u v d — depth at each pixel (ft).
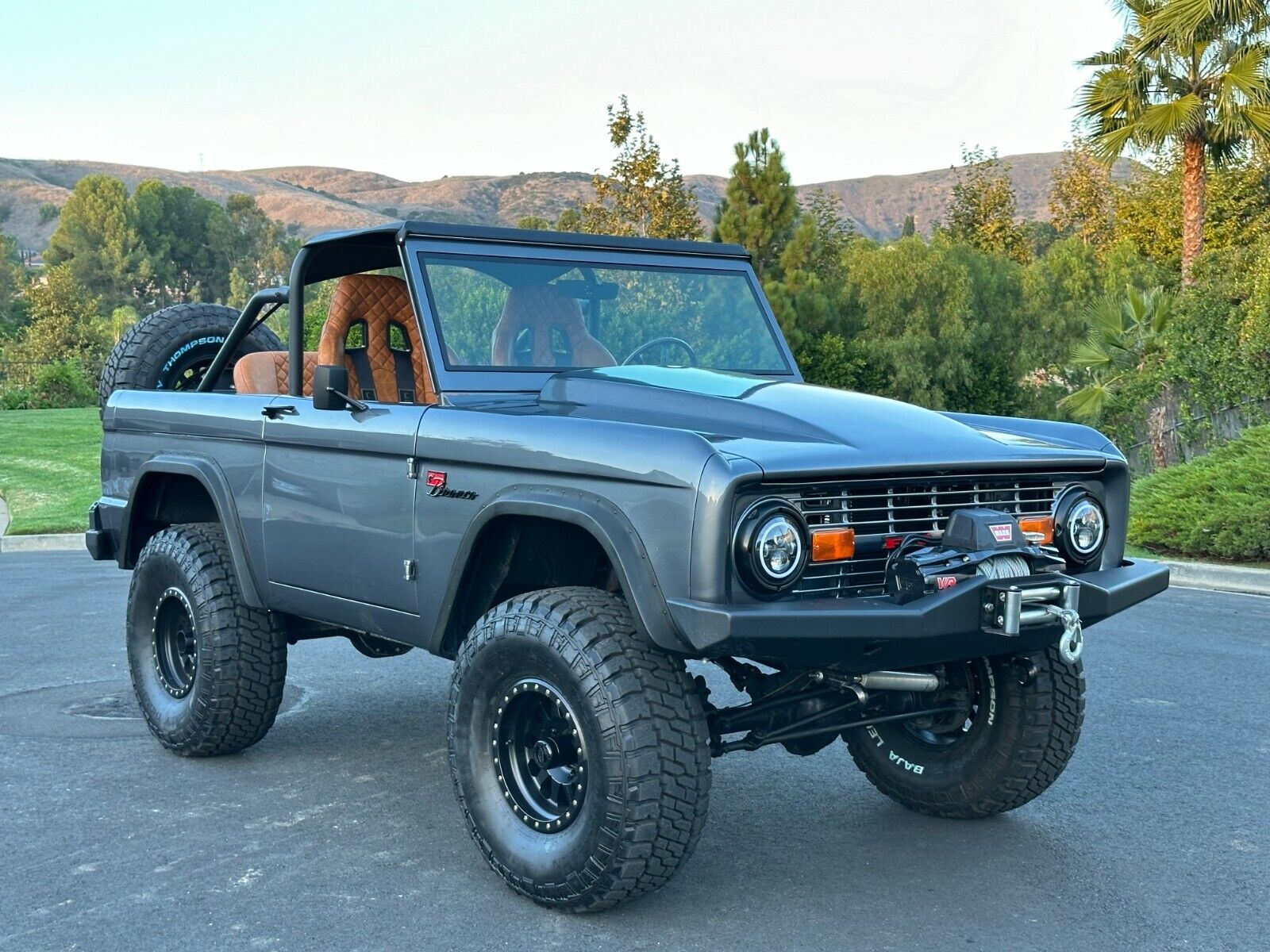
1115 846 13.46
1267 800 15.05
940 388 111.45
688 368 14.56
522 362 14.17
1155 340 63.72
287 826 13.96
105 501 18.38
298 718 18.89
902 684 12.35
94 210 499.51
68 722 18.53
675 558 10.47
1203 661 22.95
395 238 14.19
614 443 11.05
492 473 12.08
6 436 87.45
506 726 11.88
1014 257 162.50
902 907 11.75
